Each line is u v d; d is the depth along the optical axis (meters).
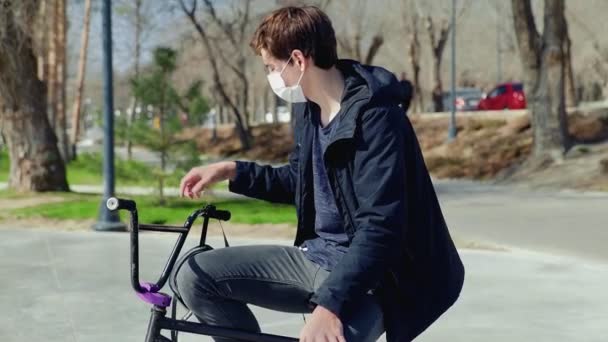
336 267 2.20
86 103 58.12
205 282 2.41
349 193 2.29
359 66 2.33
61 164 16.22
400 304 2.38
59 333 5.20
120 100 39.06
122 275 7.12
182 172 13.34
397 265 2.34
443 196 16.45
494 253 8.36
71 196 15.15
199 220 11.34
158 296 2.27
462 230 10.61
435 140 27.42
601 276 7.05
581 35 42.84
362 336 2.27
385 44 45.25
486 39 50.78
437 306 2.40
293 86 2.35
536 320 5.51
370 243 2.18
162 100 13.14
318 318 2.17
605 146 20.61
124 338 5.09
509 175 20.73
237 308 2.48
